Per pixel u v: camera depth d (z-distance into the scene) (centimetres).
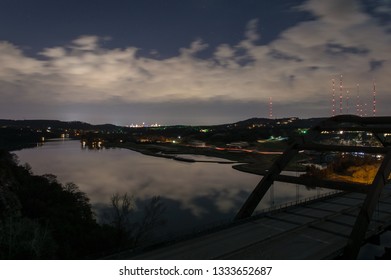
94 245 4019
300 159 17012
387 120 4219
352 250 2642
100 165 17850
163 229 5859
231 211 7538
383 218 3681
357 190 3056
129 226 5150
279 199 8556
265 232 3019
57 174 13912
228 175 13888
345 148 3559
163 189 10519
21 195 5606
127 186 11056
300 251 2542
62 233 4153
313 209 3997
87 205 6203
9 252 2808
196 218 6906
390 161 3172
